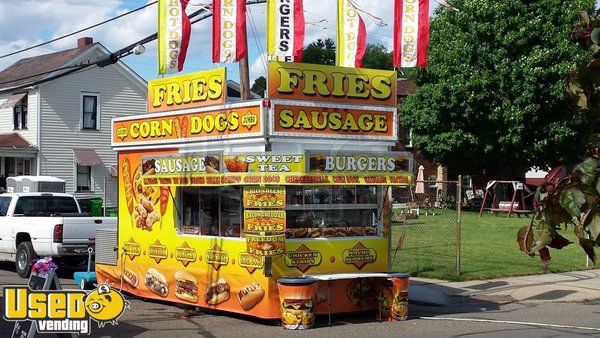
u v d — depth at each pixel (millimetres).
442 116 36688
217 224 11820
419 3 12570
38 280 8625
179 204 12523
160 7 13367
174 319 11414
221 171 11117
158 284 12812
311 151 10648
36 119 34938
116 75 37188
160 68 13320
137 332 10281
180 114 12648
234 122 11641
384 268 12094
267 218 10547
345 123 11828
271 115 11125
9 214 17766
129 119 13734
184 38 13367
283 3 12320
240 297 11234
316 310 11203
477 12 34969
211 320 11375
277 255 10609
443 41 36750
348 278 11062
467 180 47281
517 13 34781
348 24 12719
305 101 11469
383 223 12141
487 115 35469
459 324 11094
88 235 16562
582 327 10867
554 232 2959
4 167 36125
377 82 12188
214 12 12680
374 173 11273
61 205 18609
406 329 10633
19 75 37844
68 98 35719
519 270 17078
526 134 35344
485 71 34781
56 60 36875
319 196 11586
